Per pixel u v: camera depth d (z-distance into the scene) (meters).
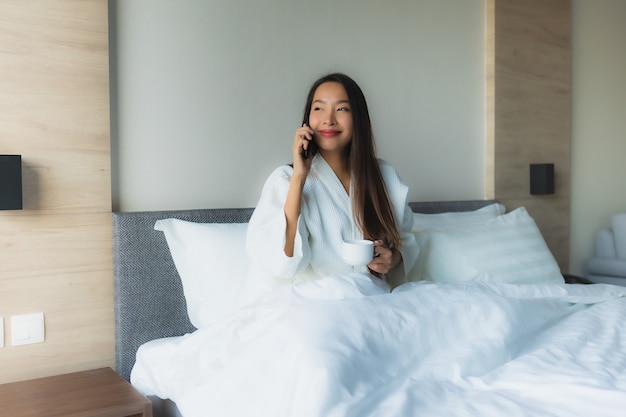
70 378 1.89
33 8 1.90
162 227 2.07
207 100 2.28
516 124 3.22
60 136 1.95
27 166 1.90
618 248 3.55
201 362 1.69
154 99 2.17
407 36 2.84
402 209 2.10
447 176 3.02
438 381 1.45
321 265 1.90
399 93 2.83
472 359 1.51
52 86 1.93
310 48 2.53
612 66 3.81
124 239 2.03
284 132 2.47
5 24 1.86
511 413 1.24
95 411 1.60
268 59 2.42
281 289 1.75
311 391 1.27
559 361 1.54
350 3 2.65
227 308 1.98
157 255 2.09
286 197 1.84
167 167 2.21
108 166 2.04
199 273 2.05
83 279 2.00
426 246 2.40
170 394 1.73
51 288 1.95
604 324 1.87
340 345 1.39
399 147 2.84
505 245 2.51
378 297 1.63
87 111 2.00
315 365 1.32
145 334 2.07
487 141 3.15
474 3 3.08
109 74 2.07
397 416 1.23
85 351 2.01
